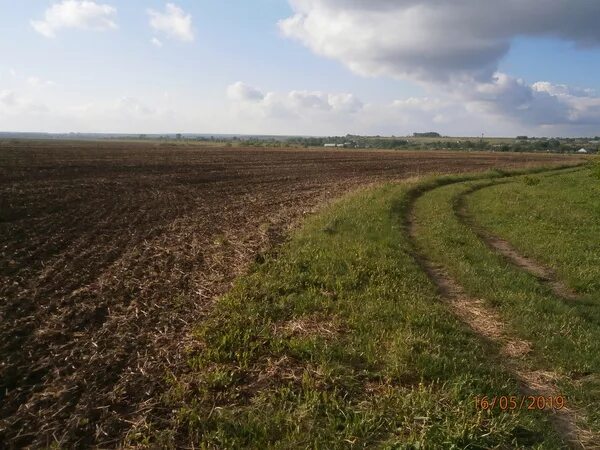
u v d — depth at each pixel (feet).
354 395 15.58
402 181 89.25
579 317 23.49
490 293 26.27
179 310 22.07
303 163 155.63
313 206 59.41
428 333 20.16
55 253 31.73
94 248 33.09
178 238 37.37
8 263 28.60
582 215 53.31
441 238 39.93
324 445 12.87
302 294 24.26
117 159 140.15
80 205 52.60
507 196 69.97
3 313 20.85
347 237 37.01
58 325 19.90
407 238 39.99
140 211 50.49
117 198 59.93
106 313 21.52
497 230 46.34
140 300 23.15
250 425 13.50
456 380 16.34
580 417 15.37
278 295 24.23
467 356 18.60
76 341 18.51
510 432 13.84
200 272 28.17
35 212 46.83
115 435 13.26
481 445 13.25
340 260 30.25
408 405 14.69
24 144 251.80
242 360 17.37
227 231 40.93
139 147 257.34
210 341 18.57
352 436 13.32
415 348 18.78
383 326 20.83
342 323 21.13
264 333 19.45
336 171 127.24
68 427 13.38
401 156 235.40
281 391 15.24
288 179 99.40
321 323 21.16
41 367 16.44
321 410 14.51
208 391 15.21
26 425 13.44
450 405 14.98
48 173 88.17
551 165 151.12
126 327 19.93
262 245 34.73
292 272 27.66
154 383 15.65
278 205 59.67
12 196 55.21
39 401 14.52
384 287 25.70
